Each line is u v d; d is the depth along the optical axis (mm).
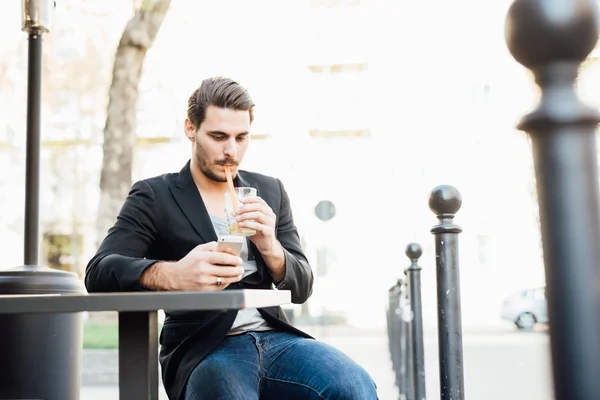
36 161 3131
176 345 2139
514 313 19625
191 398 1937
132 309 1429
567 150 758
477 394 7055
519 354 11953
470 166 22062
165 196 2283
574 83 776
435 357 10969
